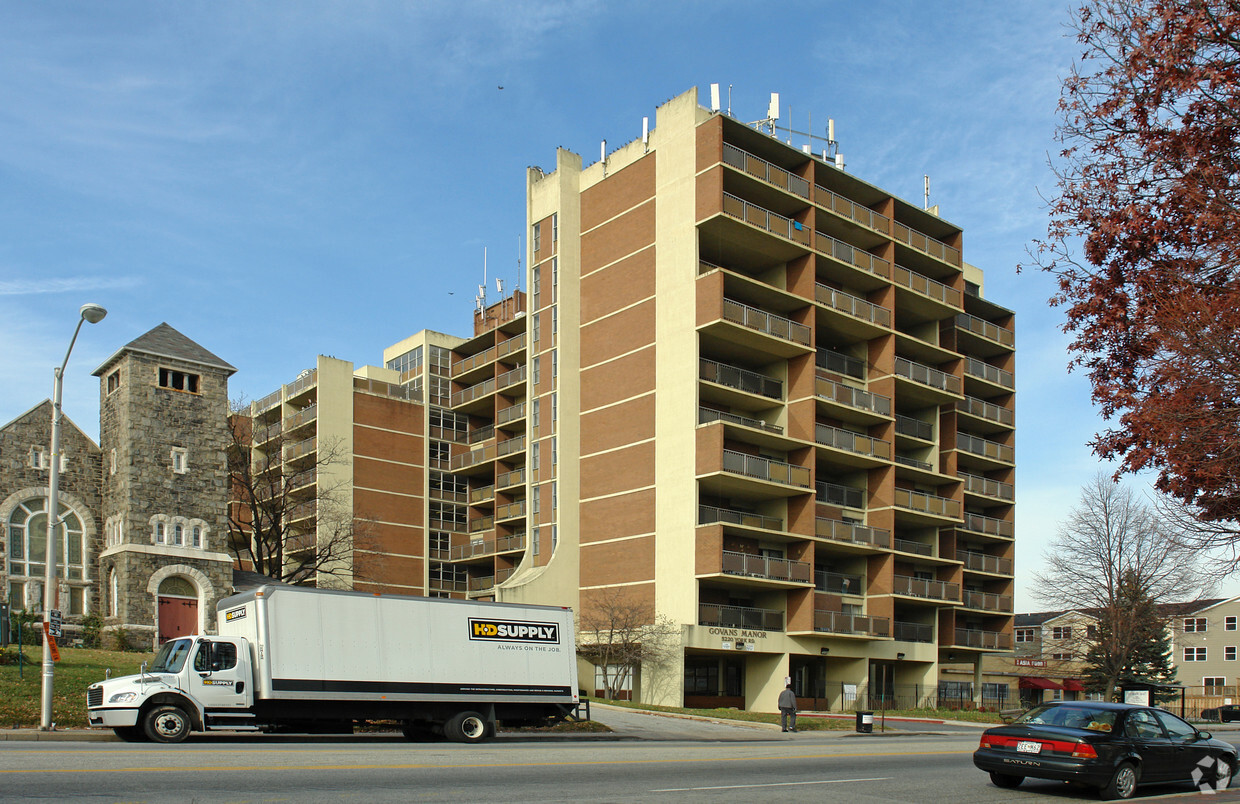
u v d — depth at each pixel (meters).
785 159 54.16
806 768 18.97
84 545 46.69
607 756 20.08
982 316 68.44
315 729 26.30
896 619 58.50
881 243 57.81
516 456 64.50
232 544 64.75
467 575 68.31
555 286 57.78
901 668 57.41
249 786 13.23
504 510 63.94
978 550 66.00
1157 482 15.48
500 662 26.23
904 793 15.54
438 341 71.81
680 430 49.56
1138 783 16.33
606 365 54.88
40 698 26.30
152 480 46.09
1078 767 15.85
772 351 52.00
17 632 40.28
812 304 52.12
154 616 44.84
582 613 52.59
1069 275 15.74
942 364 62.72
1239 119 13.70
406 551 66.25
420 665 24.98
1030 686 75.94
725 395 50.84
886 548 53.34
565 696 27.08
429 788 13.77
